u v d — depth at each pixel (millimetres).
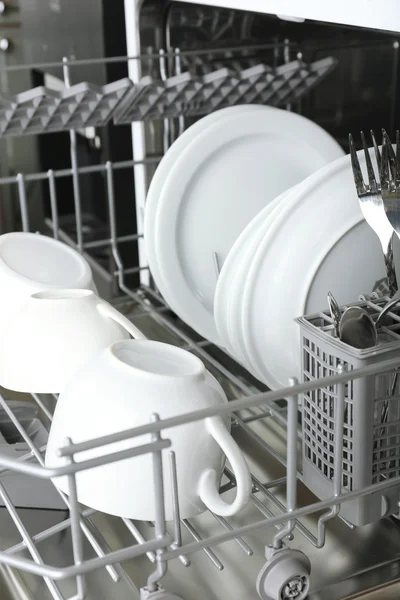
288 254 668
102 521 629
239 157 837
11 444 691
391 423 543
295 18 780
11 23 1221
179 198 817
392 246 654
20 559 448
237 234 865
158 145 1046
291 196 671
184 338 888
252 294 689
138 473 508
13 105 834
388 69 878
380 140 923
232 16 1013
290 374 722
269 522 499
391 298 579
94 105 880
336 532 615
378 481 561
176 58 1031
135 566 581
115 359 549
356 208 663
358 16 600
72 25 1180
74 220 1435
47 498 634
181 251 848
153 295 1047
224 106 967
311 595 549
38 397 789
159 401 514
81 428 522
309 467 601
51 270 760
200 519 631
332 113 1010
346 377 495
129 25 1020
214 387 555
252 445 726
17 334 662
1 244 775
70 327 656
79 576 449
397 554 591
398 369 529
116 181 1273
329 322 581
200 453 516
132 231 1315
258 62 1060
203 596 552
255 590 557
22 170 1372
